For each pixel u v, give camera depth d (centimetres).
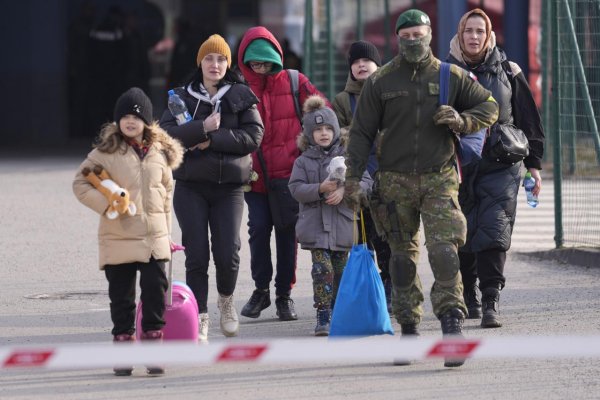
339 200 2414
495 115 2131
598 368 2116
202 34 8175
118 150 2077
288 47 7444
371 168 2473
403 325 2192
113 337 2303
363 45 2609
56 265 3381
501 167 2525
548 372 2094
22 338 2450
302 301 2870
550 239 3809
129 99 2073
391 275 2194
